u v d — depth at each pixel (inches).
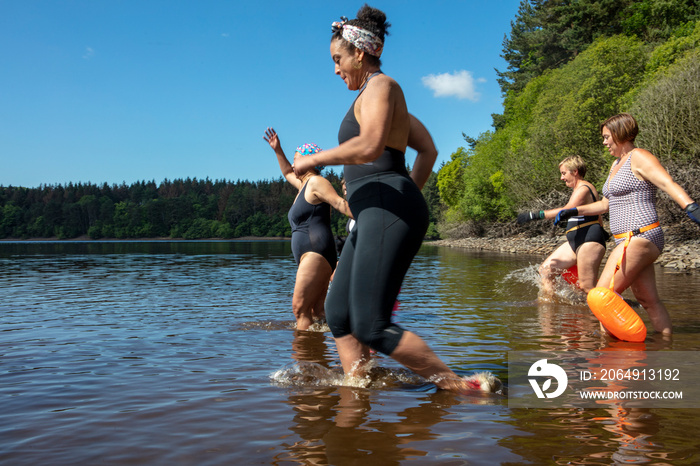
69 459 71.9
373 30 108.8
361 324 104.9
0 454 73.9
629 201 165.5
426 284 351.9
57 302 267.7
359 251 105.0
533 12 2215.8
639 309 209.6
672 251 602.2
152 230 5767.7
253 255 953.5
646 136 857.5
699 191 749.3
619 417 86.7
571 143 1160.2
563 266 248.5
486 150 1792.6
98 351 146.9
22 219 5890.8
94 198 5900.6
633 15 1515.7
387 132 99.3
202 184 6663.4
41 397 102.2
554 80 1405.0
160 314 223.6
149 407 95.0
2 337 169.5
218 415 90.2
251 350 147.9
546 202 1216.8
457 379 104.4
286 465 69.1
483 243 1455.5
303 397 101.0
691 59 878.4
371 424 85.0
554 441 76.4
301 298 185.6
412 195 105.8
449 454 72.1
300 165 101.7
